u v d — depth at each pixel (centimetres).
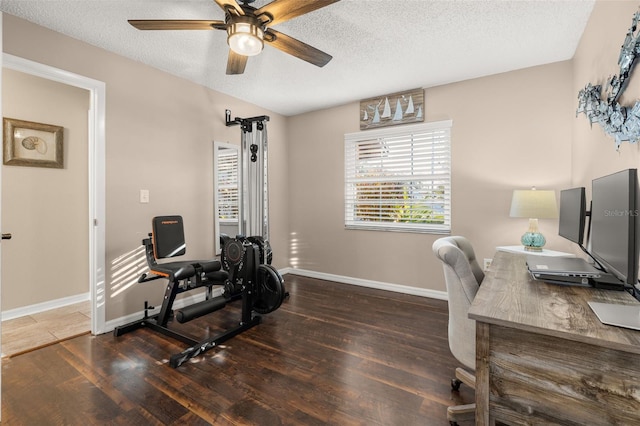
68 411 158
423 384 180
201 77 312
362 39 239
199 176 329
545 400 85
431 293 343
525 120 290
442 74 305
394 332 252
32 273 298
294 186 450
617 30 157
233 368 199
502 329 91
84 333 252
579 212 166
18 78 290
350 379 186
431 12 205
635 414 75
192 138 323
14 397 170
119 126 264
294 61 276
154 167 290
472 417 143
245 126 338
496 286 125
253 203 343
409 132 352
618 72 154
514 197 261
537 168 286
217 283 272
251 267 268
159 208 294
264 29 173
